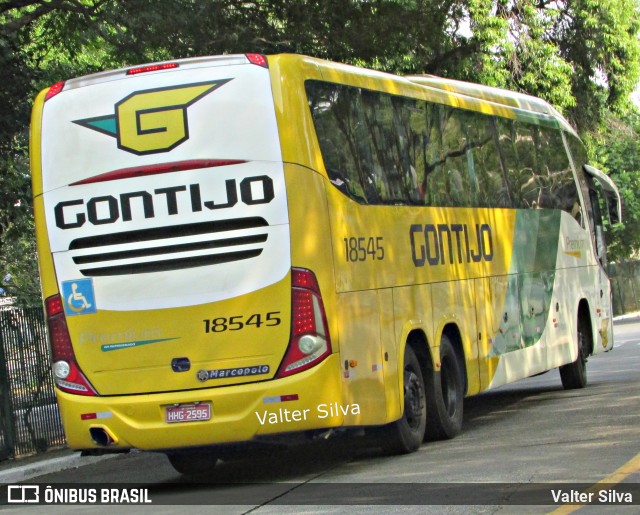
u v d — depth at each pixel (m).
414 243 12.52
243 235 10.46
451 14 21.78
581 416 14.23
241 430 10.45
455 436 13.26
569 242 18.17
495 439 12.70
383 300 11.55
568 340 17.62
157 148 10.61
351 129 11.44
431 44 21.44
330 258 10.57
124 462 15.09
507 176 15.87
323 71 11.09
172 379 10.59
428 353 12.66
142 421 10.66
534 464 10.47
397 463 11.47
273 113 10.48
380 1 19.27
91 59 24.41
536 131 17.45
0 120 17.17
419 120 13.22
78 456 15.21
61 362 10.93
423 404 12.51
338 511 8.94
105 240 10.73
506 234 15.48
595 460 10.41
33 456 15.60
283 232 10.40
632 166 52.25
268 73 10.55
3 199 18.58
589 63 37.16
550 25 36.34
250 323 10.43
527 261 16.19
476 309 14.12
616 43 37.00
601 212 20.75
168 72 10.70
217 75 10.60
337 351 10.52
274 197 10.41
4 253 23.84
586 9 36.62
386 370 11.45
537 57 34.47
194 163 10.53
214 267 10.50
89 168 10.78
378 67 21.12
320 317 10.40
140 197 10.64
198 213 10.52
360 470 11.24
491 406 16.83
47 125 10.96
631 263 57.88
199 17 17.59
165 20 17.55
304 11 18.55
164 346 10.60
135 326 10.67
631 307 56.28
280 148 10.45
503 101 16.44
